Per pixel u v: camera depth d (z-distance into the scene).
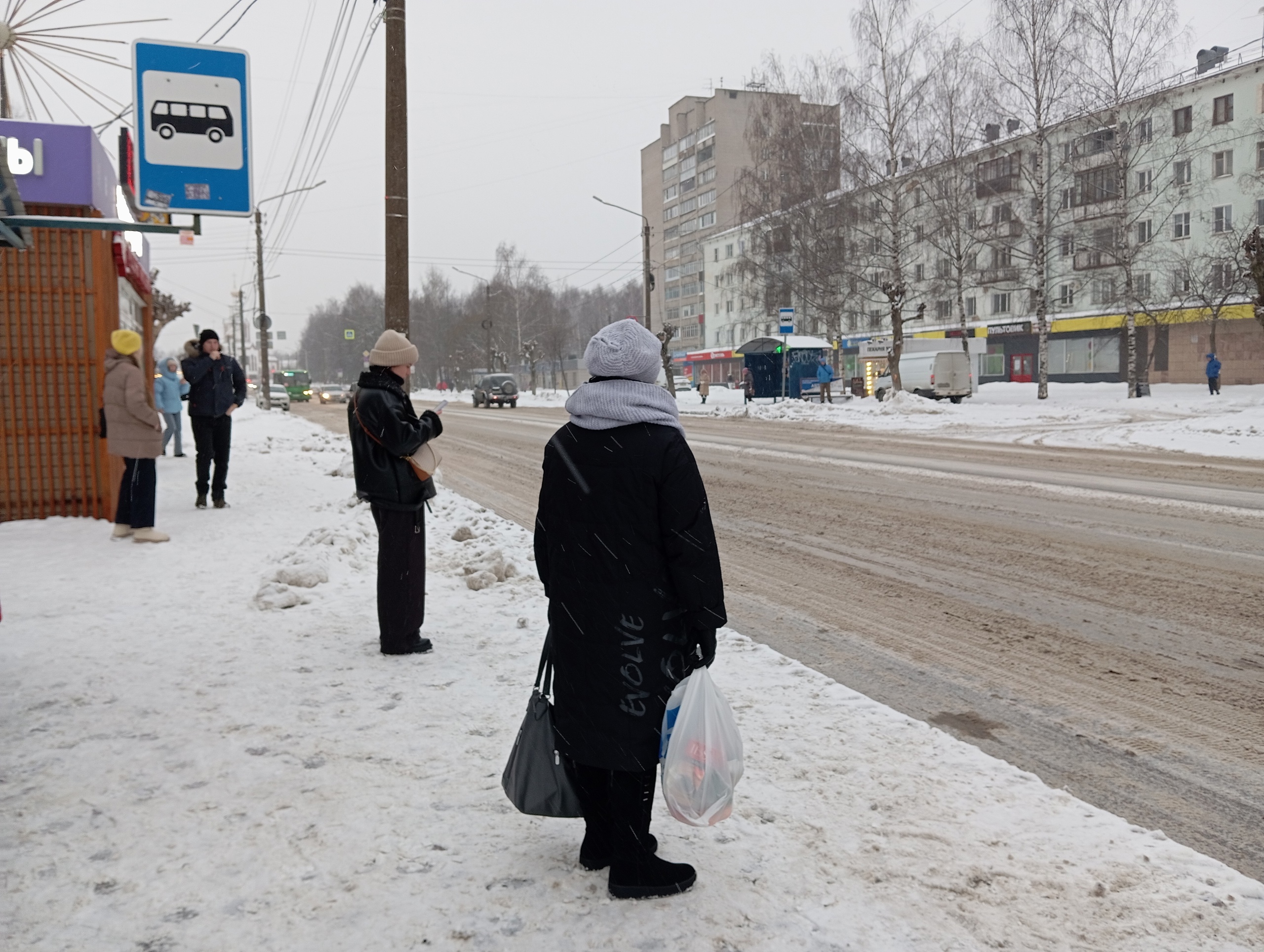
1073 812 3.10
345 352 141.38
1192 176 43.88
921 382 36.88
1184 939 2.37
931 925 2.42
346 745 3.67
